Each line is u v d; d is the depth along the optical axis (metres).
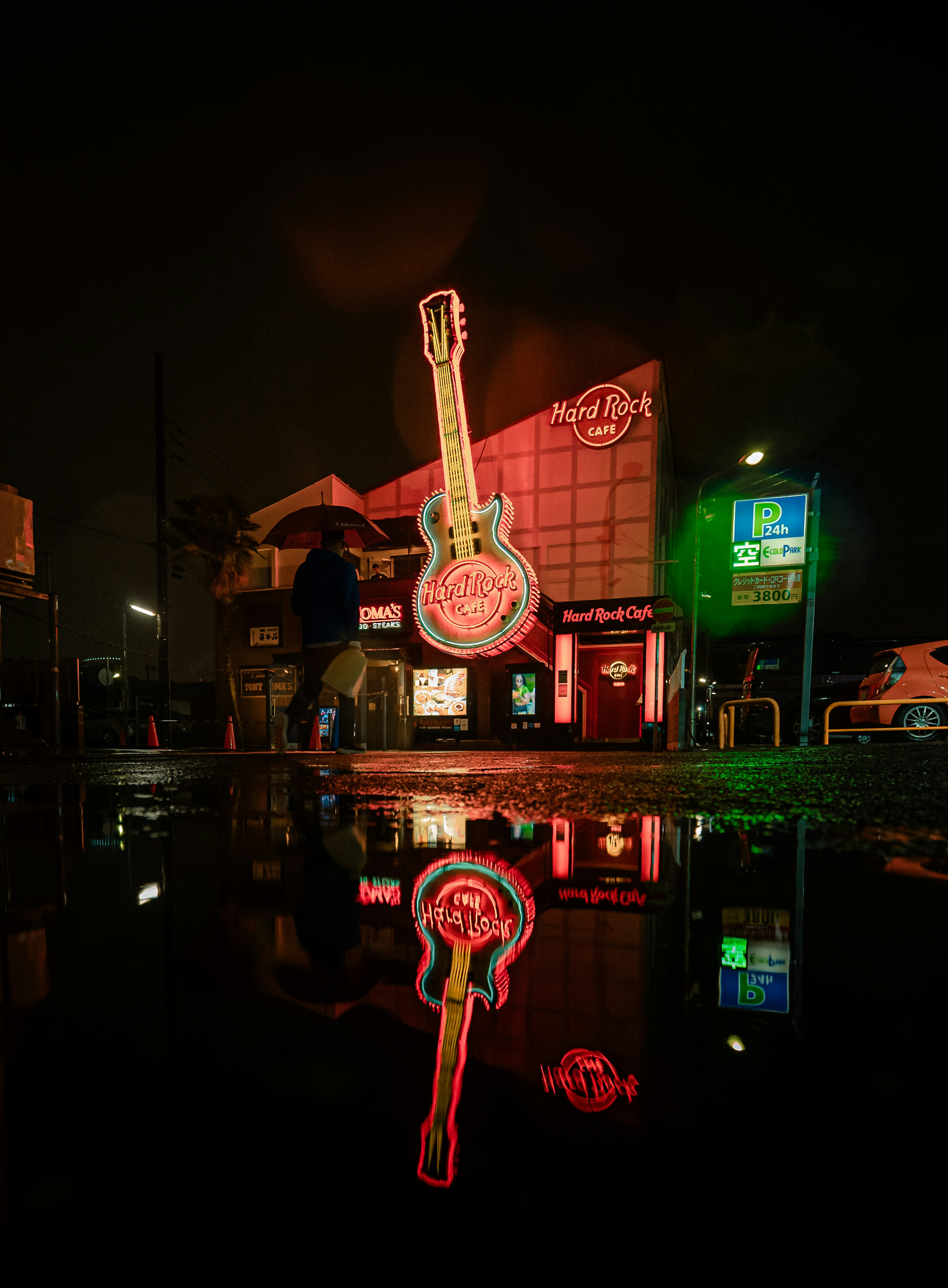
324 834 1.72
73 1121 0.40
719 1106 0.41
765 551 17.28
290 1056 0.49
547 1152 0.36
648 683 18.41
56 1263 0.28
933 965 0.69
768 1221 0.31
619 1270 0.27
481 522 19.69
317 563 5.03
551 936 0.81
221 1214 0.32
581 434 21.58
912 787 3.20
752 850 1.45
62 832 1.78
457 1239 0.30
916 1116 0.39
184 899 1.01
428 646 20.62
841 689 17.78
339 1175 0.34
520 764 5.66
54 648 13.20
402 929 0.85
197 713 30.12
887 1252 0.28
